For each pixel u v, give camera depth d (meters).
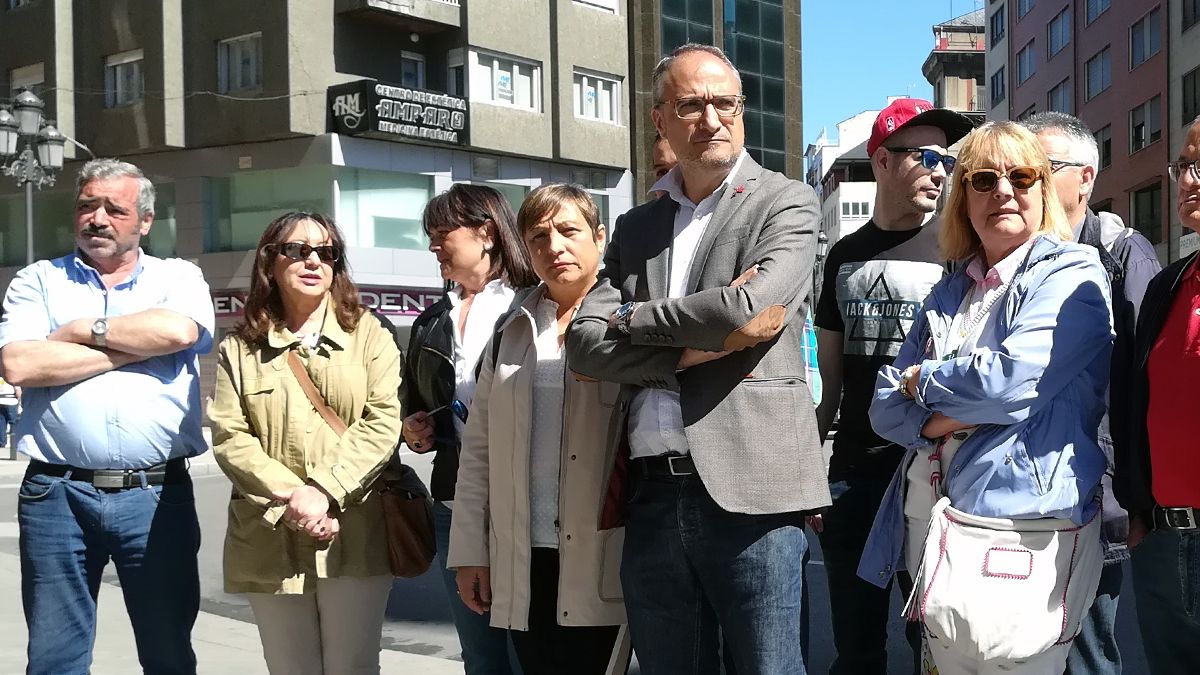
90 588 4.28
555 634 4.04
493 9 28.20
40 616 4.17
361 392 4.16
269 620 4.16
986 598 3.04
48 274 4.35
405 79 27.86
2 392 18.66
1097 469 3.15
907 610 3.20
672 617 3.46
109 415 4.14
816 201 3.47
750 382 3.30
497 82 28.61
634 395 3.54
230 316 26.83
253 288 4.18
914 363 3.54
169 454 4.26
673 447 3.40
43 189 29.12
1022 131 3.35
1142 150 39.16
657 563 3.45
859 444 4.41
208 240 27.34
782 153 39.44
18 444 4.22
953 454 3.26
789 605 3.30
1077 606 3.13
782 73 39.19
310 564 4.05
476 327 4.48
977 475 3.16
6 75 28.62
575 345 3.45
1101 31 42.56
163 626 4.28
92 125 27.86
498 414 3.99
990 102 58.62
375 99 25.58
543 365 3.97
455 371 4.45
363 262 26.47
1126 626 6.87
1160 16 37.28
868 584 4.40
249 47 26.27
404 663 6.17
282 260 4.11
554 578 4.02
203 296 4.47
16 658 5.95
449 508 4.45
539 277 4.42
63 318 4.29
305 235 4.11
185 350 4.38
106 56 27.75
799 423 3.34
